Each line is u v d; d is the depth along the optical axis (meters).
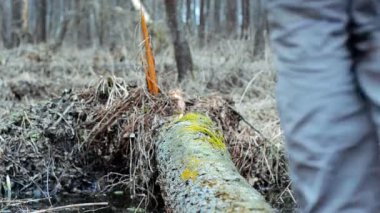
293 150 1.30
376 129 1.27
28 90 6.28
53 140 3.99
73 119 4.02
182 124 3.36
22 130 4.04
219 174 2.55
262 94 5.90
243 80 6.43
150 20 9.54
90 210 3.37
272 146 3.95
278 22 1.28
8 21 12.94
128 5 13.29
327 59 1.24
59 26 16.61
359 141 1.27
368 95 1.25
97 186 3.88
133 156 3.67
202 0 13.27
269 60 7.44
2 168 3.86
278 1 1.27
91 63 8.18
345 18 1.25
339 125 1.25
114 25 12.25
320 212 1.29
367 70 1.25
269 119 4.81
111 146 3.86
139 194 3.58
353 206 1.29
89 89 4.15
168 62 7.62
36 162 3.93
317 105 1.25
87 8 15.24
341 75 1.25
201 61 7.33
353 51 1.28
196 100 3.90
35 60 8.65
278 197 3.61
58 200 3.64
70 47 11.94
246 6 11.16
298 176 1.31
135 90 3.89
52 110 4.13
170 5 6.65
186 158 2.82
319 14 1.23
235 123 3.95
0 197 3.71
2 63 8.11
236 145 3.78
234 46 8.41
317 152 1.26
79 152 3.96
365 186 1.29
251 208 2.15
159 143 3.33
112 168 3.94
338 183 1.28
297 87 1.26
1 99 5.76
